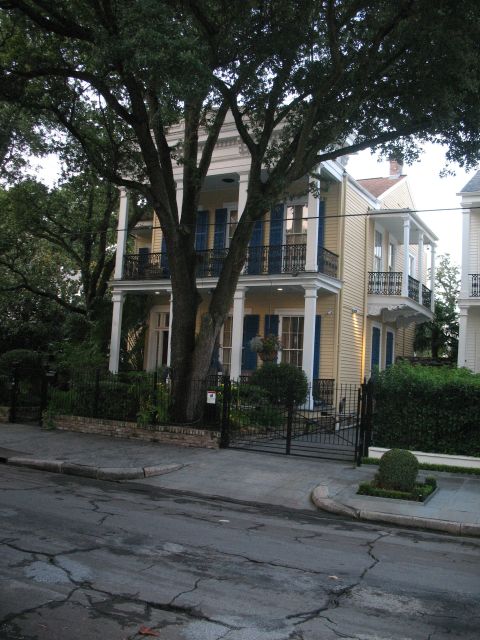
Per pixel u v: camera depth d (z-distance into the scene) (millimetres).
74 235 23328
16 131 18172
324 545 6887
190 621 4379
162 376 15094
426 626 4531
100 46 10680
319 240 20344
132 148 16766
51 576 5184
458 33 10680
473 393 11578
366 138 13914
